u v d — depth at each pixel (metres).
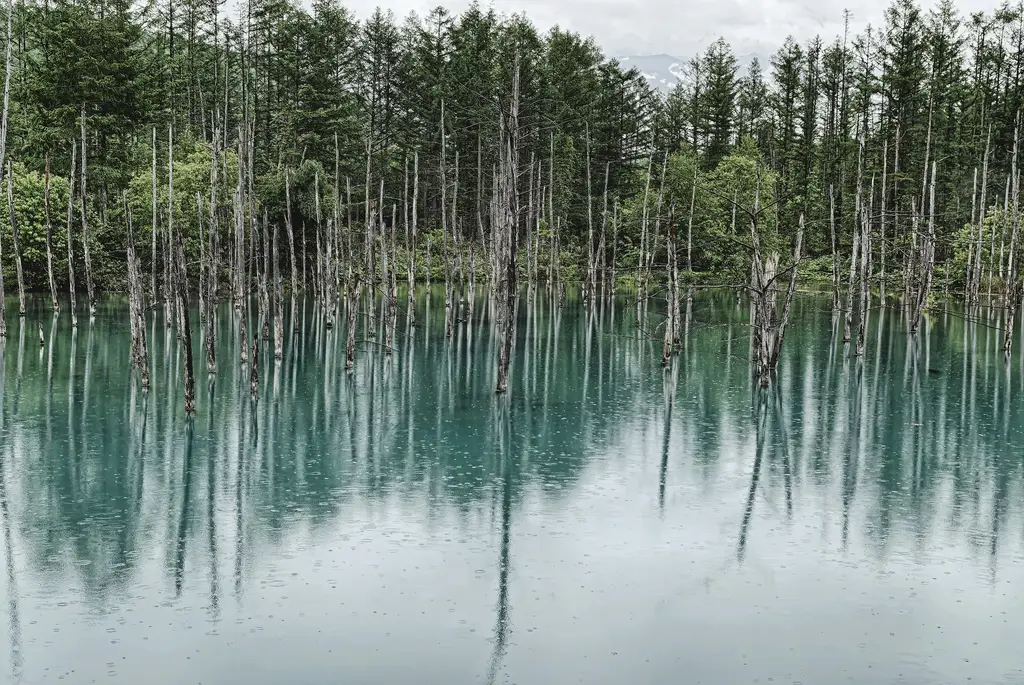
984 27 82.38
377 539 20.12
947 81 81.88
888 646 15.38
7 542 19.62
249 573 18.11
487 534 20.53
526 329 58.31
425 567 18.55
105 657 14.67
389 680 14.12
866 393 37.12
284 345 49.31
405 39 105.19
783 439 29.45
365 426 30.75
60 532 20.28
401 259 92.19
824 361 45.22
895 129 79.94
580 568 18.61
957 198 76.38
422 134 96.88
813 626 16.09
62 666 14.36
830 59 101.31
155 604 16.64
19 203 65.62
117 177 72.00
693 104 109.62
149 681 13.96
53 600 16.77
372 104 102.00
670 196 83.12
